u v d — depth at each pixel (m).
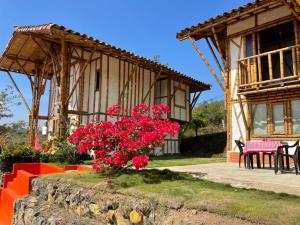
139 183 3.39
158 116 4.03
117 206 2.94
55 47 11.07
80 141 3.99
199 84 16.14
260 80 7.72
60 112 9.66
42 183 4.42
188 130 19.78
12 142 8.23
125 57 11.34
